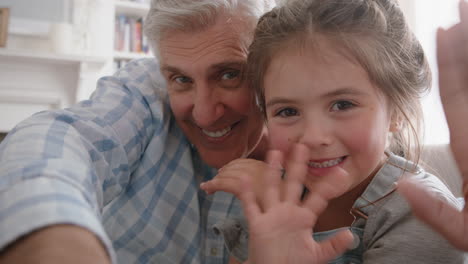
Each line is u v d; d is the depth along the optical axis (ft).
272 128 2.26
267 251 1.62
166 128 3.00
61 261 0.95
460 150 1.29
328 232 2.32
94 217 1.18
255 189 1.90
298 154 1.78
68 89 8.61
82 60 8.32
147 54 9.42
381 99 2.16
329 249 1.62
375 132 2.09
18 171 1.31
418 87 2.56
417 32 6.86
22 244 1.02
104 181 2.21
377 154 2.12
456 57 1.29
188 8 2.26
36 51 7.96
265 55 2.31
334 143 2.06
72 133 1.90
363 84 2.06
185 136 3.13
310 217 1.67
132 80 2.97
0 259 1.00
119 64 9.30
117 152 2.36
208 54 2.35
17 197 1.16
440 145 3.85
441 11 6.48
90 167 1.76
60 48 8.45
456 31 1.29
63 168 1.41
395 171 2.29
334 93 2.03
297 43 2.17
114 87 2.82
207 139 2.79
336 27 2.16
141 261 2.92
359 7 2.26
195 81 2.48
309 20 2.20
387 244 1.97
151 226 2.85
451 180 3.60
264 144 2.98
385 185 2.24
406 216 2.04
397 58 2.31
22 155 1.46
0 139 8.31
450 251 1.83
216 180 2.05
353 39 2.13
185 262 2.87
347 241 1.62
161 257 2.89
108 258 1.11
